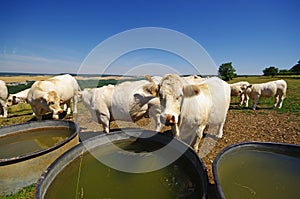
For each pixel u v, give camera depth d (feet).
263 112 18.71
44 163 6.78
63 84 15.90
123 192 5.61
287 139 11.05
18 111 20.81
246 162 5.62
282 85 19.88
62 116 17.16
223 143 10.59
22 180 6.44
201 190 4.73
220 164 4.95
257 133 12.16
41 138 9.57
